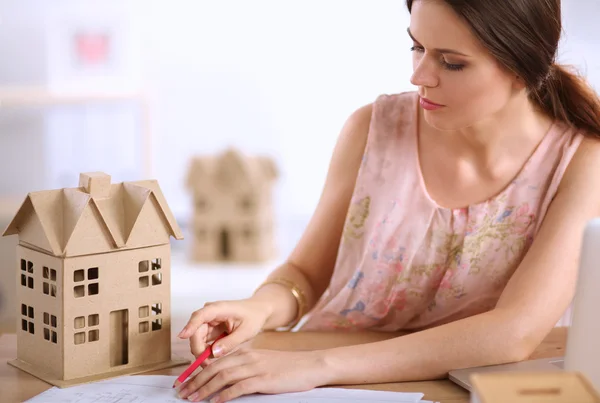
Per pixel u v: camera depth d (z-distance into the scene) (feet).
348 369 3.49
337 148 4.78
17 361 3.69
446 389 3.49
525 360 3.74
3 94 13.53
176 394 3.35
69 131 14.51
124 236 3.55
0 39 14.61
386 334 4.29
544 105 4.26
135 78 14.90
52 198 3.44
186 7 14.69
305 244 4.78
